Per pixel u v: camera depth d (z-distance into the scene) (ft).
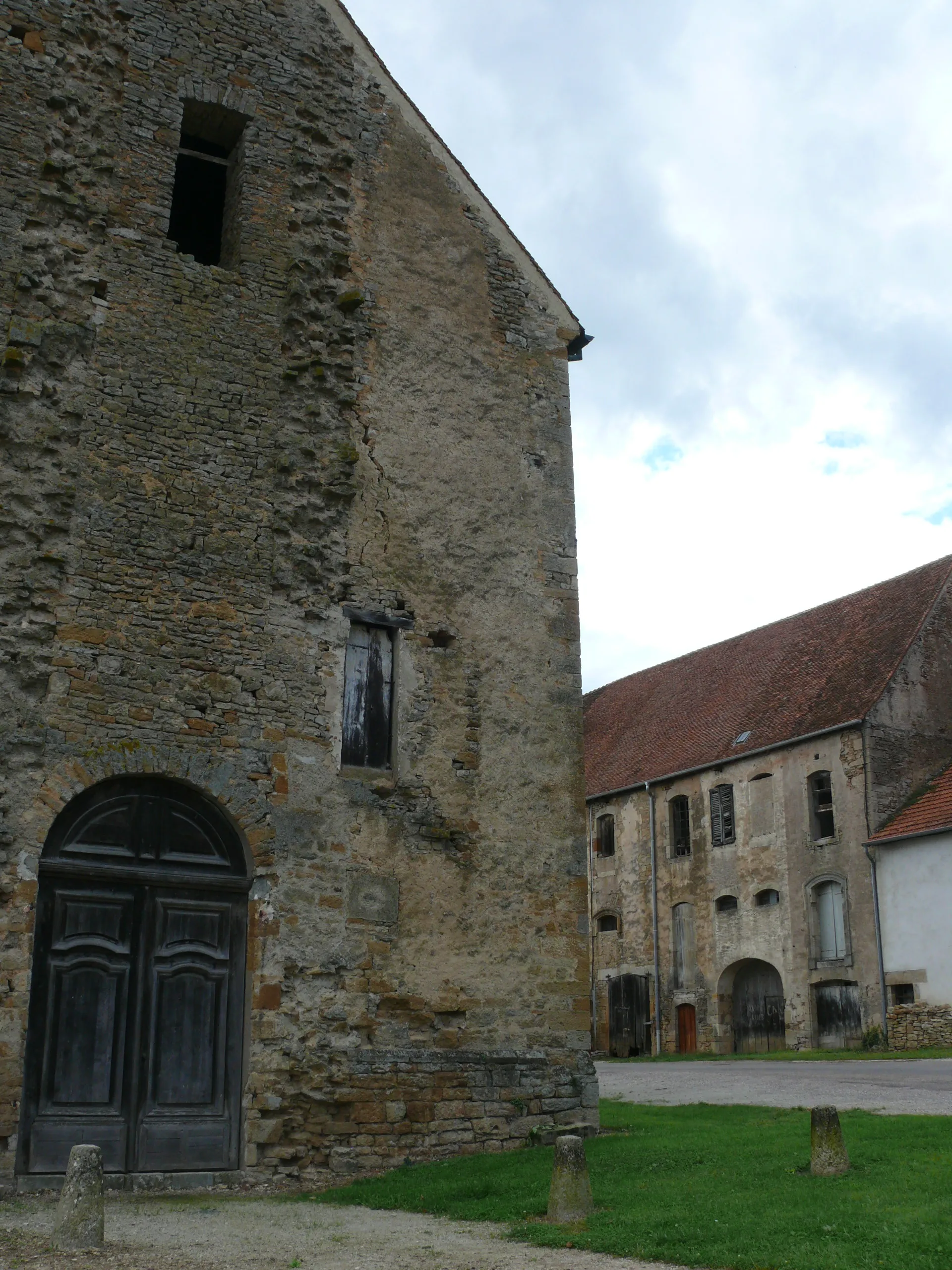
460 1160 37.83
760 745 106.42
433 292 49.03
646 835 118.21
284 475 43.11
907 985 90.12
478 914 42.39
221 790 38.91
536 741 45.60
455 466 47.19
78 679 37.60
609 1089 59.72
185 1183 35.35
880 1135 34.17
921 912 89.51
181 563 40.37
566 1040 42.55
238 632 40.73
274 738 40.37
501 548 47.26
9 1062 33.63
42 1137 34.37
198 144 49.06
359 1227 28.02
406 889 41.34
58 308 40.78
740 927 105.29
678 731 122.42
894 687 98.63
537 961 42.96
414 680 43.78
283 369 44.37
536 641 46.88
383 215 48.75
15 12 43.14
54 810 36.17
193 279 43.68
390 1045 39.50
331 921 39.68
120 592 39.04
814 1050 92.79
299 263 45.70
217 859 38.96
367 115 49.78
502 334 50.31
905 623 104.37
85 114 43.42
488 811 43.75
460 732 44.16
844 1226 23.20
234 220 46.62
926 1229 22.35
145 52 45.39
